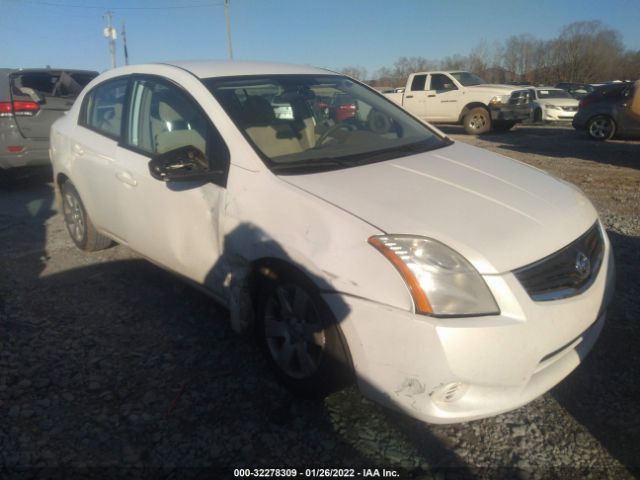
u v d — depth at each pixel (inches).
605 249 113.2
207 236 122.3
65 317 145.9
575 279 98.4
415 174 115.7
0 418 105.8
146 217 140.3
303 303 103.7
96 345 131.7
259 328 115.7
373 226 94.3
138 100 148.9
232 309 118.6
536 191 113.8
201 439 100.4
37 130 287.4
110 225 161.8
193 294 157.8
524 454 96.0
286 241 102.1
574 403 108.7
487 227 95.7
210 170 120.8
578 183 302.8
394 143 137.3
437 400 88.9
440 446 98.1
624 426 102.0
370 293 90.8
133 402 110.7
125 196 146.7
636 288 155.3
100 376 119.3
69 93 317.4
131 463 95.0
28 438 100.7
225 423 104.4
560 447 97.4
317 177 110.7
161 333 136.6
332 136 134.2
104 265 180.9
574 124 532.7
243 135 119.6
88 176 163.8
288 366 110.5
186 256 130.3
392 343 89.0
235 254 113.9
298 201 103.2
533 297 91.0
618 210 242.4
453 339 85.4
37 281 169.5
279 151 119.7
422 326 86.3
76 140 170.9
